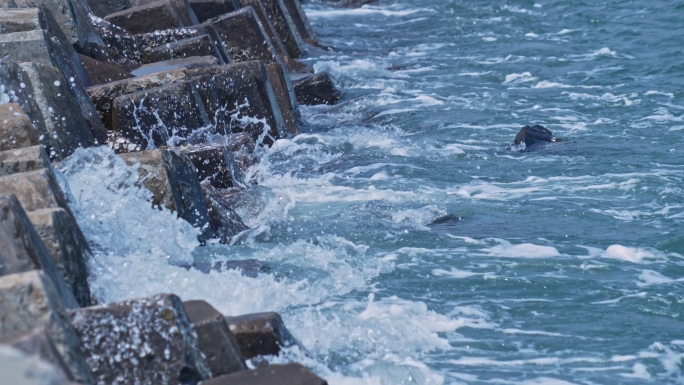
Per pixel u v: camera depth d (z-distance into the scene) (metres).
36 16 32.66
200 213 25.75
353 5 91.38
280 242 26.05
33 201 17.95
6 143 21.80
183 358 14.23
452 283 22.78
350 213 28.80
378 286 22.53
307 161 37.53
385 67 59.56
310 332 19.27
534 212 28.83
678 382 17.89
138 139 33.22
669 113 43.00
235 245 25.16
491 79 53.72
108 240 22.08
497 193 31.41
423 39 70.06
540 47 62.03
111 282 19.30
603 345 19.42
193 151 30.98
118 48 45.31
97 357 14.07
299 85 50.25
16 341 11.03
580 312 21.12
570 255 24.86
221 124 38.94
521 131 38.59
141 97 33.34
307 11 89.06
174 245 23.34
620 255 24.83
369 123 44.97
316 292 21.77
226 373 15.24
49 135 26.09
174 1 53.84
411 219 28.16
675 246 25.58
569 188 31.64
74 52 36.50
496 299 21.83
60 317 13.00
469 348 19.19
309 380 14.03
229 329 15.59
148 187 24.22
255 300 20.69
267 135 40.84
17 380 9.08
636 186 31.30
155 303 14.35
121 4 52.88
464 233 26.80
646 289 22.47
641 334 20.00
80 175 23.72
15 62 26.78
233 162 32.19
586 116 43.31
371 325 19.77
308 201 30.61
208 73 40.41
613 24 66.81
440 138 40.56
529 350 19.12
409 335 19.56
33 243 15.61
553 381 17.67
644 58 55.72
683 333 20.11
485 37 68.00
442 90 51.19
